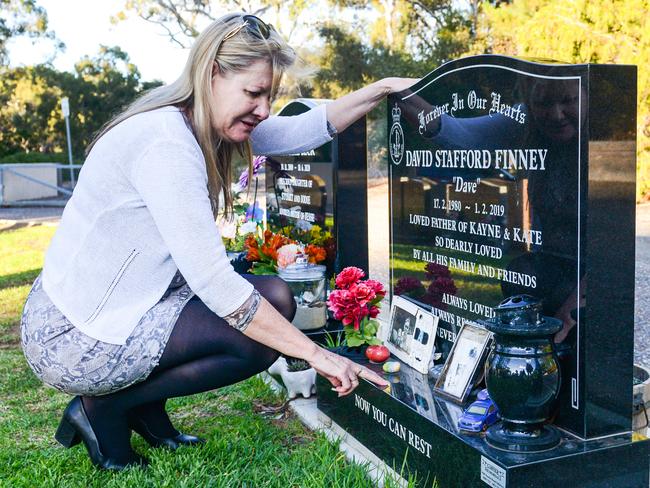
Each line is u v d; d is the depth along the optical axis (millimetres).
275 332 2188
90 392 2330
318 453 2586
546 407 2076
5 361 4211
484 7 16375
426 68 22312
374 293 2924
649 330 4387
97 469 2498
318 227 3928
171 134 2123
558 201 2262
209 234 2105
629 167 2158
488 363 2141
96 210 2213
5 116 37969
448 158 2879
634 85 2139
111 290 2244
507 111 2498
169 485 2324
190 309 2342
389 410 2545
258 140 3035
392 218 3346
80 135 39156
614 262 2162
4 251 9391
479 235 2713
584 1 10312
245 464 2553
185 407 3246
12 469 2613
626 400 2205
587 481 2049
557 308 2273
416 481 2377
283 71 2221
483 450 2055
